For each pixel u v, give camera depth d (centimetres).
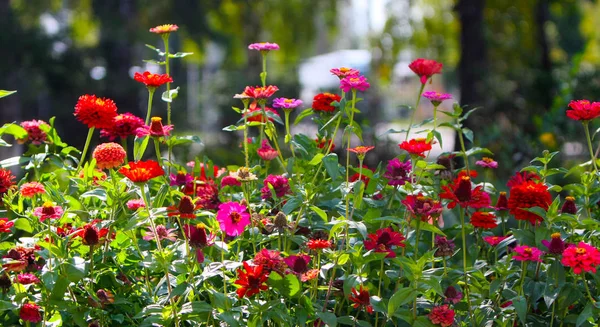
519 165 722
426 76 336
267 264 268
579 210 340
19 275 290
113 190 302
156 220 331
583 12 2056
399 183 321
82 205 315
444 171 363
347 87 325
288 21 1850
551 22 1620
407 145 311
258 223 307
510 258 301
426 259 276
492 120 1084
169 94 357
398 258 281
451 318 280
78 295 299
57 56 1313
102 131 337
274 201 346
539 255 286
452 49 1450
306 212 329
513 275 317
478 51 1145
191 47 1716
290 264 273
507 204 321
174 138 350
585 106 329
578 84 918
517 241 350
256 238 310
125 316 300
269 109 377
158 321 274
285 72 1806
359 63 2245
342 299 311
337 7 1891
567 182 729
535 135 841
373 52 1436
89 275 299
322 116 368
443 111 350
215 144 1396
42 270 280
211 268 274
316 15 1905
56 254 278
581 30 2100
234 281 276
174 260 282
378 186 366
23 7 1412
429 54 1434
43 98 1447
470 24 1145
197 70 2322
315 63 2320
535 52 1326
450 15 1392
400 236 289
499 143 770
